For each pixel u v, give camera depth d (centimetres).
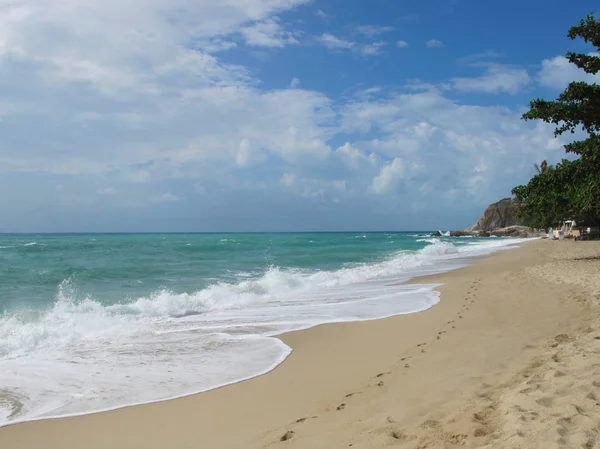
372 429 396
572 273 1524
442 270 2022
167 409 506
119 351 755
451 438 353
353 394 510
